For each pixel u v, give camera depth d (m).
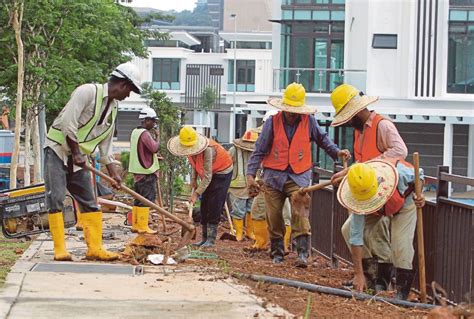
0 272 9.00
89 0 20.42
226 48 64.31
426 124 34.31
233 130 52.22
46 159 10.09
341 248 11.48
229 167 13.18
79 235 13.23
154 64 56.72
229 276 9.23
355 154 9.37
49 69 19.20
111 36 21.88
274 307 7.59
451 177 8.83
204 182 12.99
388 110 32.69
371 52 33.47
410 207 8.81
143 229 13.98
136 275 9.16
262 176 11.17
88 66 20.92
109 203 16.62
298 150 10.75
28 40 18.67
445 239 8.90
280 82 34.94
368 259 9.23
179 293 8.13
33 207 12.64
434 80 33.22
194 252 11.31
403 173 8.71
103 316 7.09
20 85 17.39
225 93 56.00
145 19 28.75
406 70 33.31
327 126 33.12
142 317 7.09
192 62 56.78
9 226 12.63
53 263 9.85
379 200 8.38
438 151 34.28
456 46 33.31
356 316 7.54
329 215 12.05
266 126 10.80
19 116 17.39
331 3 35.09
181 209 18.88
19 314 7.09
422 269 8.69
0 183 23.62
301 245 10.75
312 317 7.32
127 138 52.69
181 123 20.41
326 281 9.68
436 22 33.19
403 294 8.84
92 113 9.93
